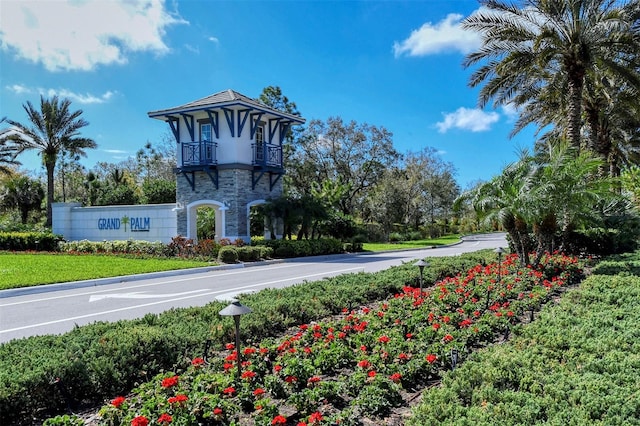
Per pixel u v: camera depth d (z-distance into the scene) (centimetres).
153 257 1892
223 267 1650
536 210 1097
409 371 471
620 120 2262
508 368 442
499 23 1596
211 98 2303
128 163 5219
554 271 1112
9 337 712
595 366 448
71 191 4944
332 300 792
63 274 1333
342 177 4225
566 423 336
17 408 398
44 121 3173
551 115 2244
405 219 4491
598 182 1158
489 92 1783
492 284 927
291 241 2120
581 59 1501
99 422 393
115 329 559
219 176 2183
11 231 2792
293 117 2438
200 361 476
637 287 830
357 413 399
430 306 755
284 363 490
